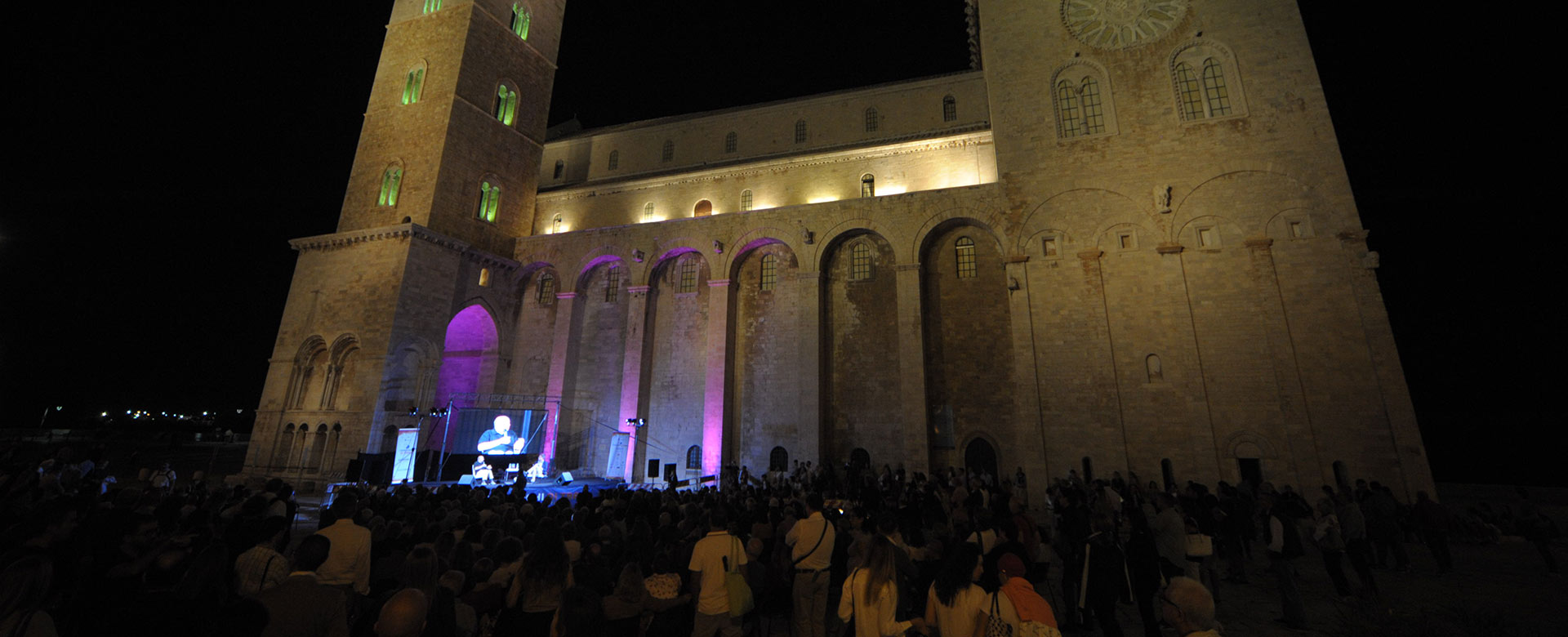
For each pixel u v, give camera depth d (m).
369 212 37.78
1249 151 27.86
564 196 44.19
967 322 32.34
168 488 18.27
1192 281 27.30
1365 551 12.21
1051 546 17.58
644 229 38.50
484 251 38.84
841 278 35.38
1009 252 30.41
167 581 5.82
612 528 10.80
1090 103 31.09
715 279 36.12
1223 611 12.52
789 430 33.06
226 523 10.58
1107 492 18.88
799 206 35.28
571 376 38.28
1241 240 27.08
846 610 6.38
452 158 37.56
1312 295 25.64
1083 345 28.19
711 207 40.41
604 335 39.03
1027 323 29.23
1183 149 28.83
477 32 40.28
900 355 31.38
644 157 46.50
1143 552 8.85
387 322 32.91
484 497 16.02
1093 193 29.72
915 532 11.78
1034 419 28.02
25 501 10.73
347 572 7.34
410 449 30.73
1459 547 19.69
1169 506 10.88
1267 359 25.59
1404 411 23.61
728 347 35.03
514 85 42.78
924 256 33.41
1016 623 5.64
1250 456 24.91
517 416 34.03
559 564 6.66
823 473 28.36
